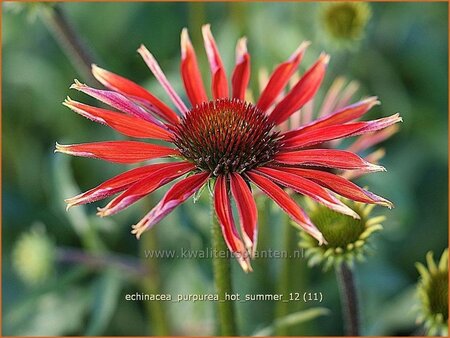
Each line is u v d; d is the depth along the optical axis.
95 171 0.51
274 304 0.44
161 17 0.56
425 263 0.50
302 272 0.41
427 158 0.53
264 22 0.49
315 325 0.46
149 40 0.55
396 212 0.46
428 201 0.52
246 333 0.43
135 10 0.56
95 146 0.29
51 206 0.52
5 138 0.53
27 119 0.54
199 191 0.29
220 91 0.32
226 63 0.47
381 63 0.53
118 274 0.42
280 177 0.29
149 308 0.44
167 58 0.55
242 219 0.27
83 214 0.43
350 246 0.31
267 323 0.44
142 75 0.54
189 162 0.30
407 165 0.52
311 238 0.32
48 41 0.55
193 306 0.45
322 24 0.44
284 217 0.38
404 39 0.55
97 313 0.42
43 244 0.42
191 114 0.30
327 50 0.47
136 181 0.28
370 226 0.32
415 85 0.55
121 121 0.29
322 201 0.27
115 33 0.55
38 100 0.54
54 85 0.54
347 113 0.31
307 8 0.50
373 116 0.53
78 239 0.52
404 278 0.46
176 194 0.28
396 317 0.43
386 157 0.52
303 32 0.50
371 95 0.53
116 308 0.49
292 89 0.32
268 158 0.30
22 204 0.52
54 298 0.47
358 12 0.43
